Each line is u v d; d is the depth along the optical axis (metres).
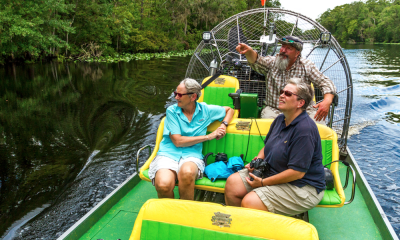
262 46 4.89
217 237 2.03
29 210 3.69
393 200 4.23
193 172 2.65
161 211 2.16
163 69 17.53
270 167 2.51
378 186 4.60
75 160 5.04
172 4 36.59
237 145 3.13
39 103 8.85
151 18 36.19
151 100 9.21
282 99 2.37
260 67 3.71
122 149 5.51
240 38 5.16
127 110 8.03
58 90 10.84
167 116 2.97
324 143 2.93
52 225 3.44
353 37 77.56
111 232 2.80
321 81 3.42
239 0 44.19
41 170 4.66
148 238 2.14
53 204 3.83
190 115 3.01
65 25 22.09
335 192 2.64
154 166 2.83
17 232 3.28
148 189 3.61
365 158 5.58
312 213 3.17
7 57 20.09
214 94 4.57
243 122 3.14
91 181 4.39
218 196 3.39
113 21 26.92
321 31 4.44
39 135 6.13
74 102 8.91
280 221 1.99
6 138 5.97
